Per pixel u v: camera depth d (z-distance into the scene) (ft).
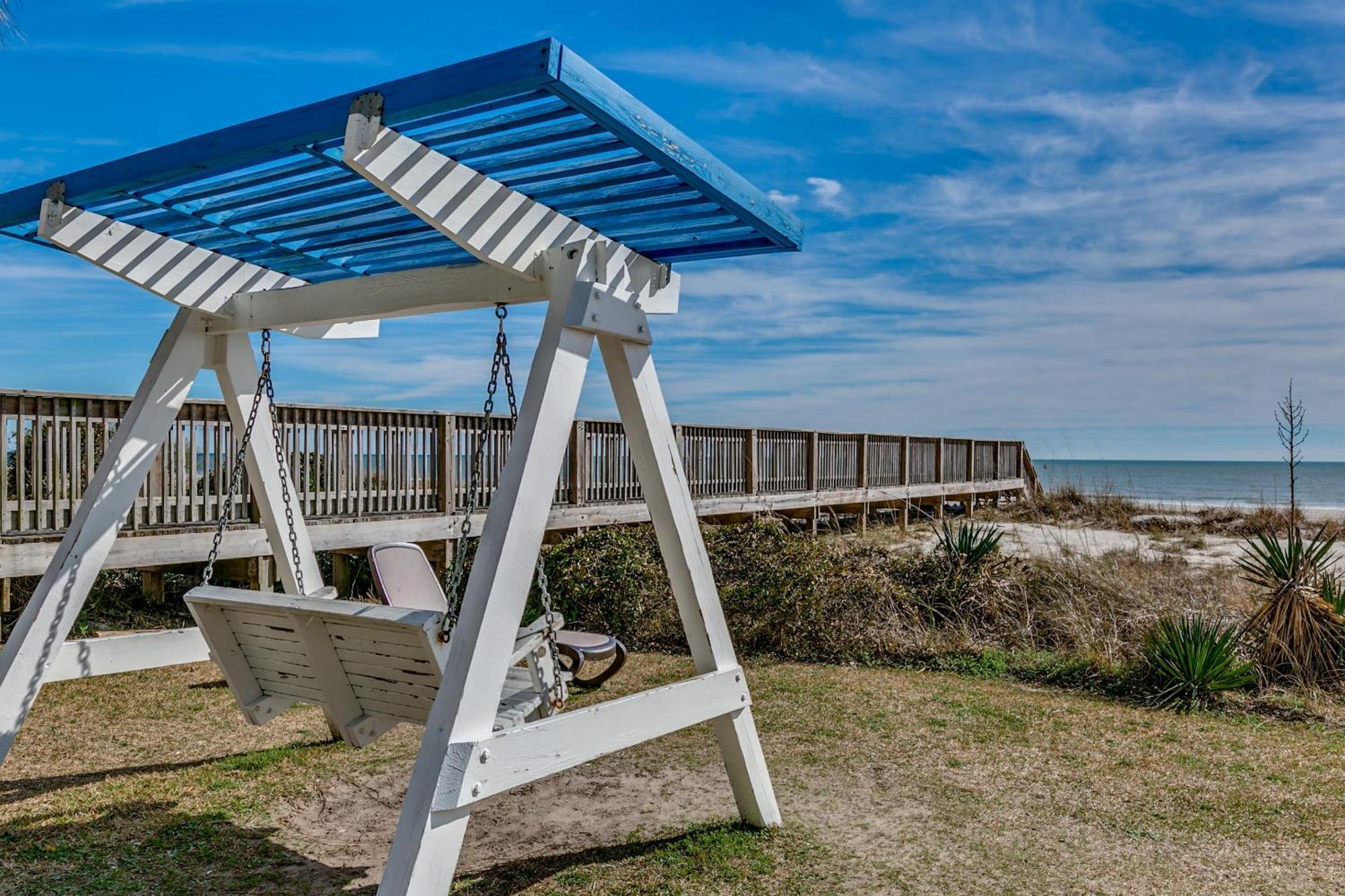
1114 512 56.75
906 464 59.06
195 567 28.32
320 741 15.35
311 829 11.61
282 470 13.73
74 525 12.10
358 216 11.27
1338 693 18.19
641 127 7.64
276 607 10.18
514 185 9.30
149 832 11.32
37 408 21.94
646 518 37.68
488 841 11.25
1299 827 11.57
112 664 12.63
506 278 10.15
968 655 21.36
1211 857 10.65
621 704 9.42
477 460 10.13
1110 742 15.24
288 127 8.41
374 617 9.40
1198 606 22.79
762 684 19.38
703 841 11.05
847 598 22.70
